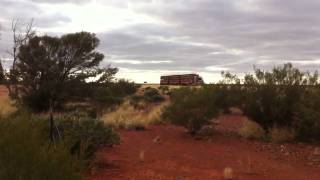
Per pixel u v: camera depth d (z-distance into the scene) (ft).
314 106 57.72
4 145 20.95
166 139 59.26
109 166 40.01
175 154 47.80
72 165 21.63
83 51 99.14
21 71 93.76
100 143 42.24
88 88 99.14
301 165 43.16
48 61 94.02
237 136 62.23
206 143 56.18
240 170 40.01
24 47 94.84
